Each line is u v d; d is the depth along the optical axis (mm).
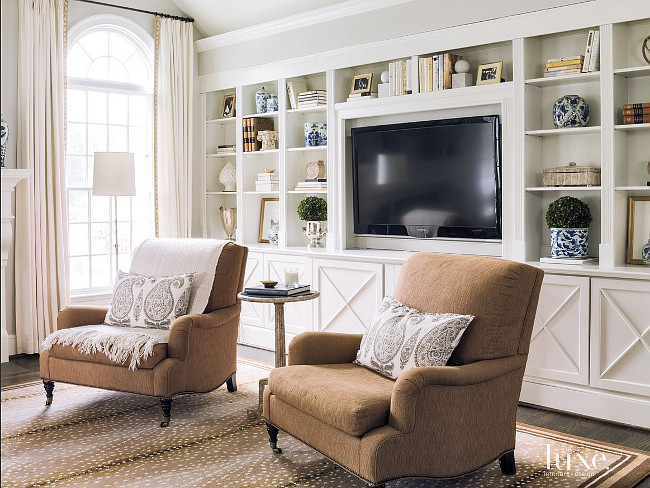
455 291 2797
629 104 3629
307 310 4938
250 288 3529
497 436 2664
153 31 5910
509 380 2691
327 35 5059
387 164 4852
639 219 3736
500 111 4273
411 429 2348
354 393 2502
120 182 4832
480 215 4355
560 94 4082
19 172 4691
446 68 4359
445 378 2410
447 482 2695
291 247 5520
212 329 3721
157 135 5898
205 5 5828
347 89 5168
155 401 3918
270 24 5426
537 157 4129
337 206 5113
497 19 4051
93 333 3666
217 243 4043
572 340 3584
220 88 6043
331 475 2773
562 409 3652
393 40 4625
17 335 5148
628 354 3377
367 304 4508
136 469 2834
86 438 3246
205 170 6242
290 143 5551
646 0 3443
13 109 5066
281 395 2822
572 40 4027
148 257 4227
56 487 2631
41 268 5152
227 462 2924
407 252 4793
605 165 3658
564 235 3785
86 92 5660
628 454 3002
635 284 3328
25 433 3322
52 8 5141
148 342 3461
